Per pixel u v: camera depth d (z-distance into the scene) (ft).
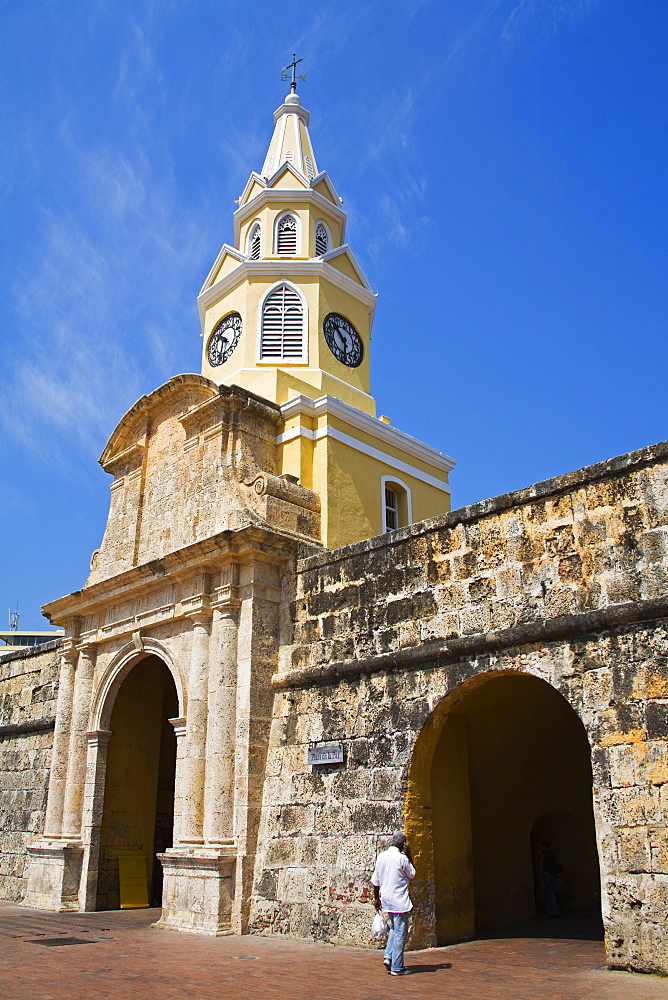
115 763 65.41
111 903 61.93
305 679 49.85
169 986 32.40
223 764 50.44
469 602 42.75
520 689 48.01
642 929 32.32
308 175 86.63
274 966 36.60
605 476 38.65
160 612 59.62
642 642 35.27
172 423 67.67
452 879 43.57
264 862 48.14
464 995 29.58
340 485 63.41
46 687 79.56
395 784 43.16
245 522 55.16
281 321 75.31
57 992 31.53
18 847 75.00
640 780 33.83
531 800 56.18
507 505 42.22
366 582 48.75
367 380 78.79
